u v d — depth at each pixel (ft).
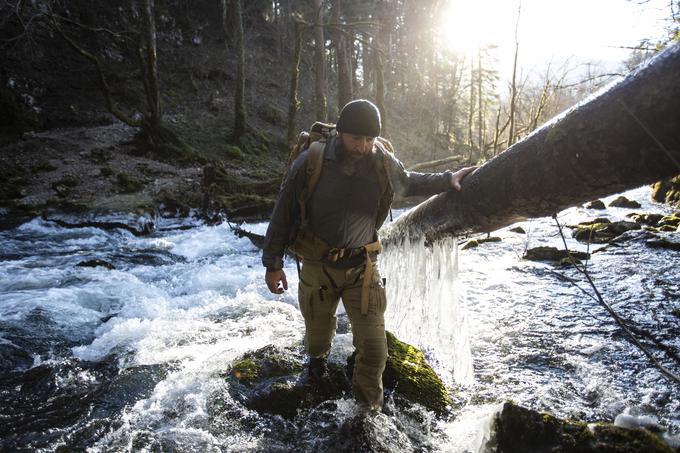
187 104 78.79
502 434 7.64
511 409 7.75
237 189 45.50
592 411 9.30
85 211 37.78
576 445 7.07
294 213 8.57
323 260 8.72
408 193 8.87
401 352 11.23
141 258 27.27
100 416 9.95
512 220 8.63
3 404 10.78
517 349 12.20
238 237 32.24
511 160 7.86
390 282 13.07
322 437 8.82
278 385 10.09
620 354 11.53
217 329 14.57
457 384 10.71
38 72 72.33
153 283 21.53
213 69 89.25
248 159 65.82
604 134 6.22
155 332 14.53
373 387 9.02
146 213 38.14
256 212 40.14
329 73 105.70
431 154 92.58
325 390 10.09
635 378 10.41
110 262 26.07
